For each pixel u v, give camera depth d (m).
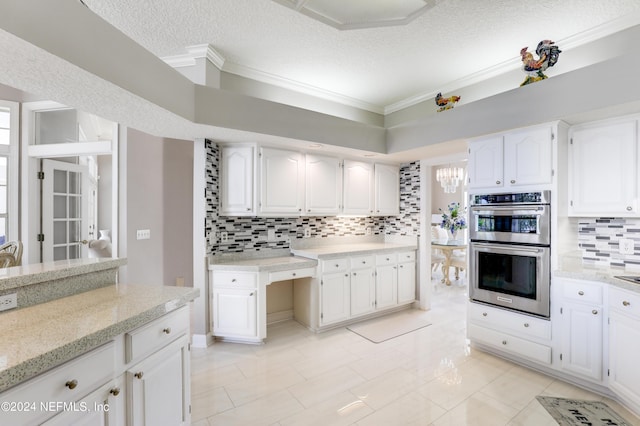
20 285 1.37
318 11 2.10
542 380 2.40
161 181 4.28
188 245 4.64
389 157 3.97
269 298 3.63
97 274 1.78
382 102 3.95
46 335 1.07
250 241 3.50
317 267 3.32
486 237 2.86
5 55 1.37
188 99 2.36
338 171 3.79
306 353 2.86
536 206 2.51
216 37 2.53
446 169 5.57
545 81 2.39
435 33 2.48
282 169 3.32
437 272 6.89
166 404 1.51
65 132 3.90
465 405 2.08
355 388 2.29
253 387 2.29
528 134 2.56
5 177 3.60
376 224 4.63
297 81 3.34
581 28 2.44
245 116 2.69
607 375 2.14
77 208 4.27
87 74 1.55
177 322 1.62
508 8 2.19
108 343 1.19
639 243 2.38
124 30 2.41
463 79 3.29
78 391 1.06
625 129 2.25
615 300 2.07
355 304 3.59
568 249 2.55
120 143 3.79
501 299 2.73
